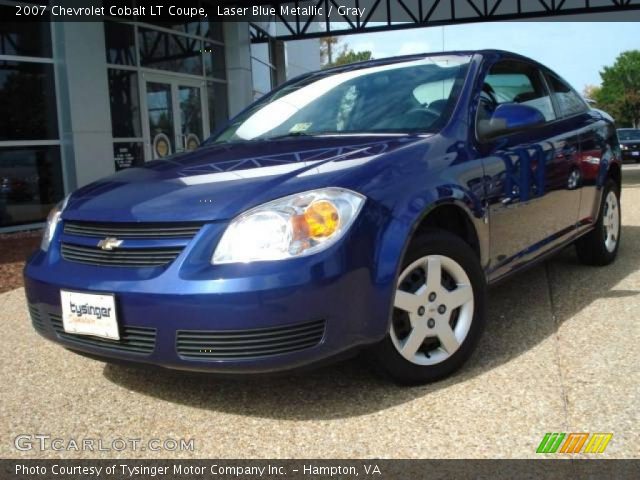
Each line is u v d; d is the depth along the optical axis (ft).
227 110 46.88
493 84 11.87
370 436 7.93
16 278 18.78
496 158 10.66
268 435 8.13
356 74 12.66
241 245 7.79
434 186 9.15
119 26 35.76
